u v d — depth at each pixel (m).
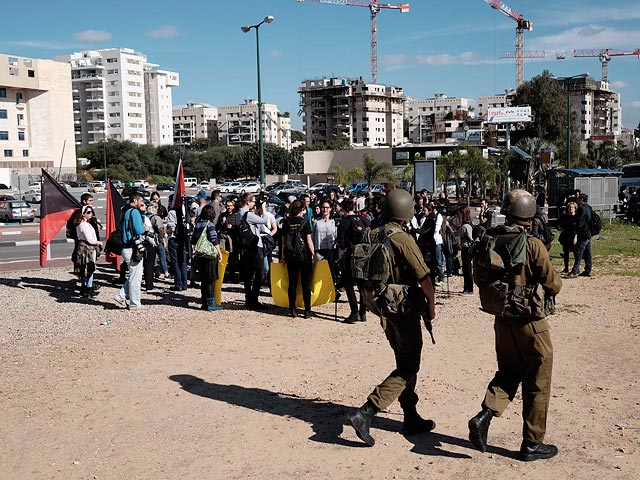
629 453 4.62
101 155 116.44
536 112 75.81
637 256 16.27
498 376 4.57
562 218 13.41
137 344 8.08
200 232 10.73
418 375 6.57
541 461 4.51
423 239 10.53
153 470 4.50
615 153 82.19
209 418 5.47
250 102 198.12
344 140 134.75
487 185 47.59
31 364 7.24
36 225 32.59
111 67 154.50
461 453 4.66
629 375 6.53
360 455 4.66
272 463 4.57
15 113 102.25
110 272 14.46
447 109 199.62
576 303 10.40
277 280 10.21
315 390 6.17
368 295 4.72
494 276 4.43
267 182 95.88
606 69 189.62
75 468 4.56
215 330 8.78
